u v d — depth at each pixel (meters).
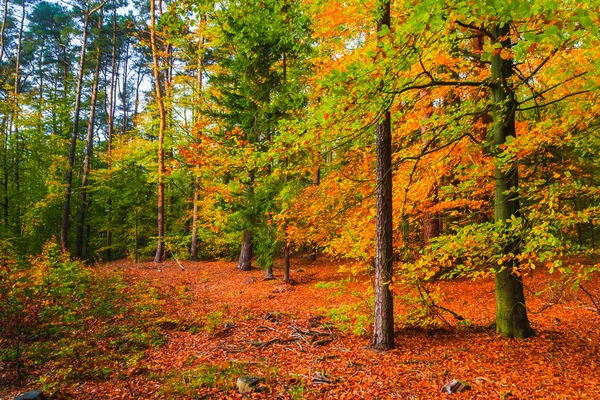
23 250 17.92
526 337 6.43
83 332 7.32
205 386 5.35
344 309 8.06
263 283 14.15
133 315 8.76
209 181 10.73
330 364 6.04
